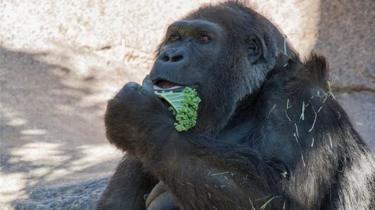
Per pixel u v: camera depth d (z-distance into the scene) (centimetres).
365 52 2845
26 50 2906
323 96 1438
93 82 2831
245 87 1485
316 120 1409
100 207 1551
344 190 1433
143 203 1548
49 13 2997
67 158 2342
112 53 2962
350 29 2880
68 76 2836
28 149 2381
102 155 2378
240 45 1495
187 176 1341
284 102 1427
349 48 2856
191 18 1556
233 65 1489
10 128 2500
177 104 1401
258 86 1482
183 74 1445
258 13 1552
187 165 1341
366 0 2903
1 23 2964
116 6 2992
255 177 1342
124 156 1571
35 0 3008
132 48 2962
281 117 1417
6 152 2352
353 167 1455
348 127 1478
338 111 1464
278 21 2909
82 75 2853
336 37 2875
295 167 1384
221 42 1487
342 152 1442
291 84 1441
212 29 1483
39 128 2523
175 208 1451
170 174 1342
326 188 1409
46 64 2862
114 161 2339
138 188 1546
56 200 1977
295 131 1401
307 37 2888
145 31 2959
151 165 1345
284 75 1472
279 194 1353
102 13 2992
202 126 1487
